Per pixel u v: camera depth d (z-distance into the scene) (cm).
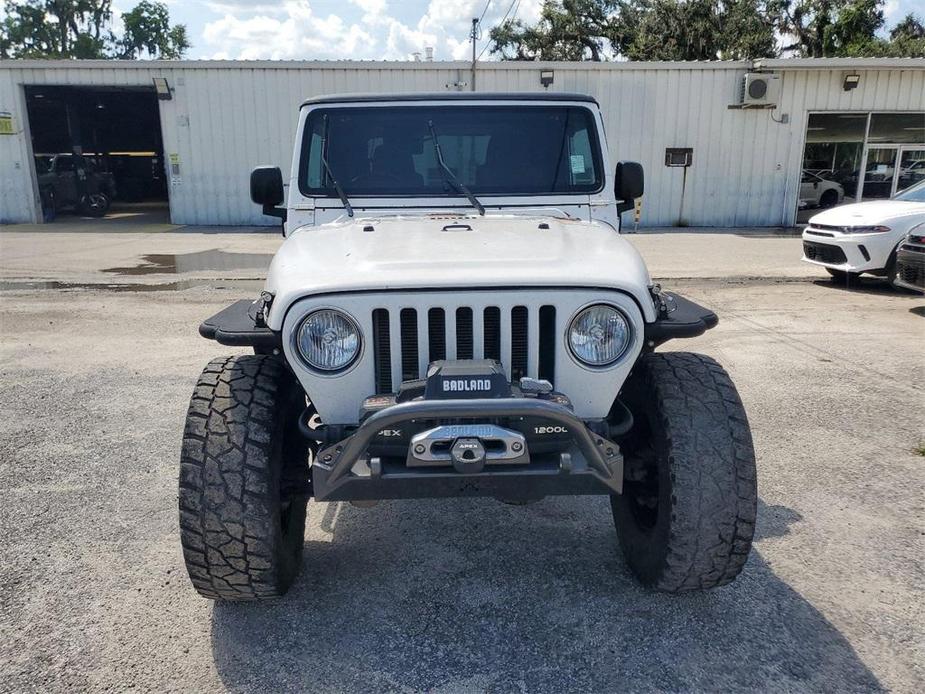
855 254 1034
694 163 2036
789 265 1323
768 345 757
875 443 497
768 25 3853
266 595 301
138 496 425
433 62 1948
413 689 271
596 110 418
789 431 520
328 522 403
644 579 324
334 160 409
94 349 756
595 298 279
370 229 353
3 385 633
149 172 3306
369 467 268
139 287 1119
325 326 278
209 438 285
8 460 475
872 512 401
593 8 4156
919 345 755
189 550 284
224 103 2011
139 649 292
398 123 411
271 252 1518
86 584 337
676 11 3750
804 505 409
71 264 1348
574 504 421
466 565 355
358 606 322
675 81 1981
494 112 412
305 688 271
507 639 298
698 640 296
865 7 3681
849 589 329
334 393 282
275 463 290
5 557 360
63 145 3109
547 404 253
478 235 339
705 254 1488
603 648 292
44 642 296
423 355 280
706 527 282
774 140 2028
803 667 280
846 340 777
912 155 2062
